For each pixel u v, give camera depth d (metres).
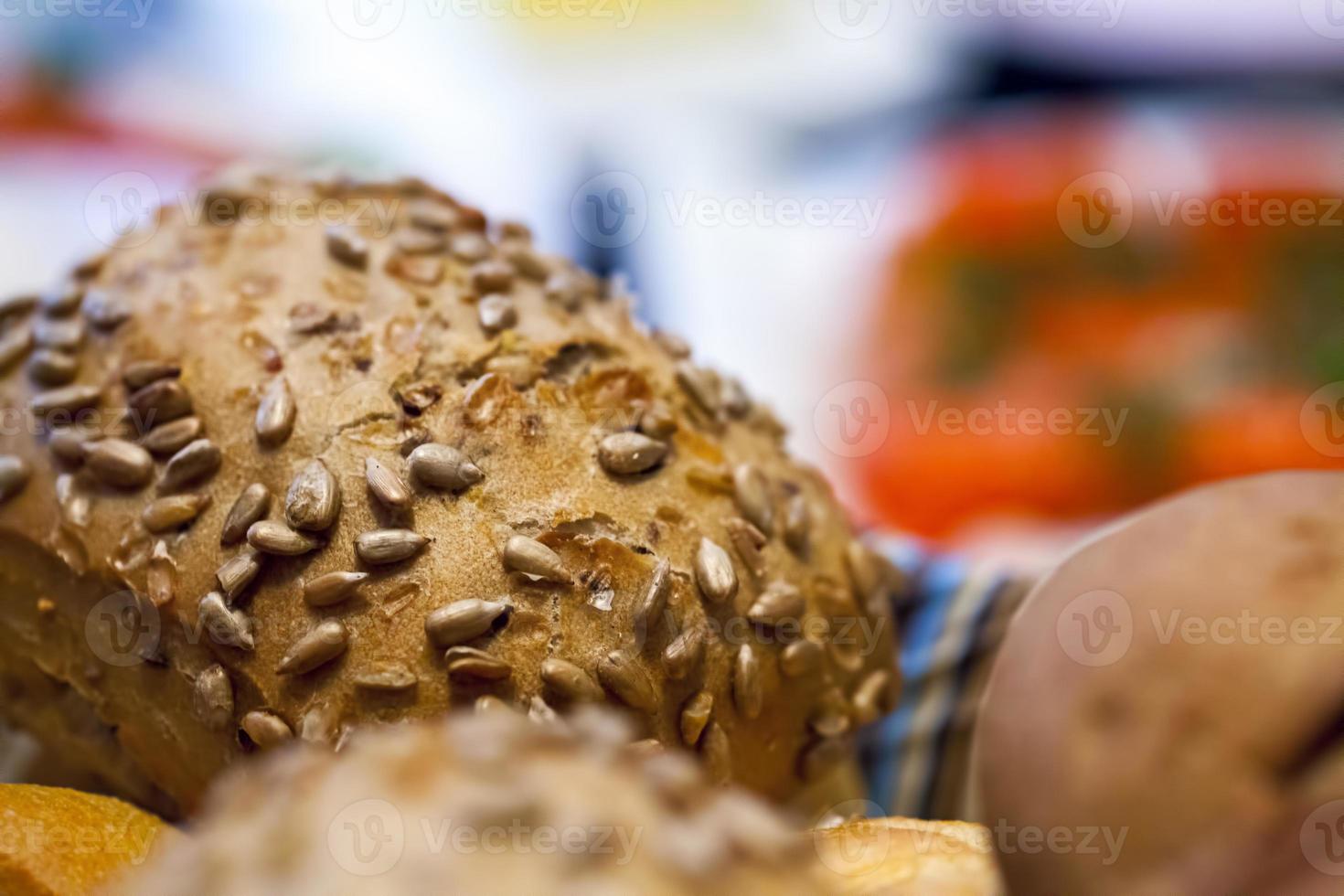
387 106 0.68
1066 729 0.30
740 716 0.36
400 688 0.34
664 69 0.69
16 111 0.58
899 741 0.45
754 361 0.66
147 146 0.61
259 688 0.35
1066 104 0.63
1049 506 0.56
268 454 0.36
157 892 0.27
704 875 0.27
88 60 0.60
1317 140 0.58
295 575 0.35
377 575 0.35
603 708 0.35
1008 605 0.45
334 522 0.35
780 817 0.29
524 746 0.28
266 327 0.37
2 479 0.37
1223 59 0.61
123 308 0.38
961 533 0.57
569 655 0.35
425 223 0.40
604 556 0.35
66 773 0.38
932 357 0.60
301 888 0.26
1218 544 0.30
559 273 0.40
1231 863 0.29
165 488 0.36
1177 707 0.30
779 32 0.67
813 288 0.66
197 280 0.38
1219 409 0.55
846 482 0.60
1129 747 0.30
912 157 0.65
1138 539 0.31
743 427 0.39
